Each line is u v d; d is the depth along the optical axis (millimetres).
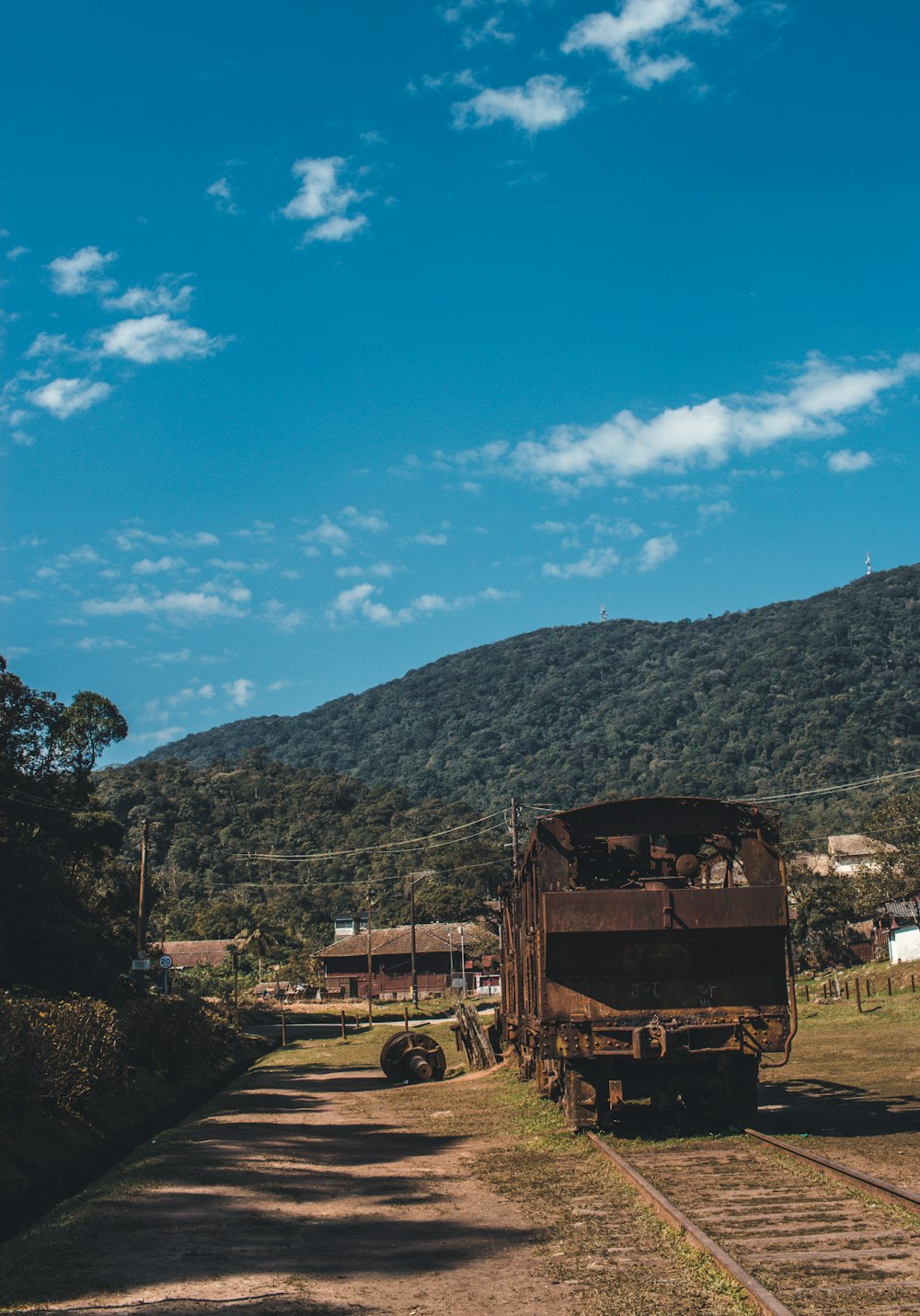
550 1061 16406
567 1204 10812
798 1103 18328
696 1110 16312
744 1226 9281
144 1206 11117
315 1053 47094
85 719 48000
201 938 116625
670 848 17422
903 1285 7449
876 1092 19344
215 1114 22391
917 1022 36781
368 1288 8062
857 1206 9867
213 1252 9227
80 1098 16891
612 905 15078
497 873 128375
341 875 139250
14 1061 14461
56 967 40031
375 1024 67938
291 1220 10656
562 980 15203
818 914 73500
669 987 15258
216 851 144125
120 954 48781
